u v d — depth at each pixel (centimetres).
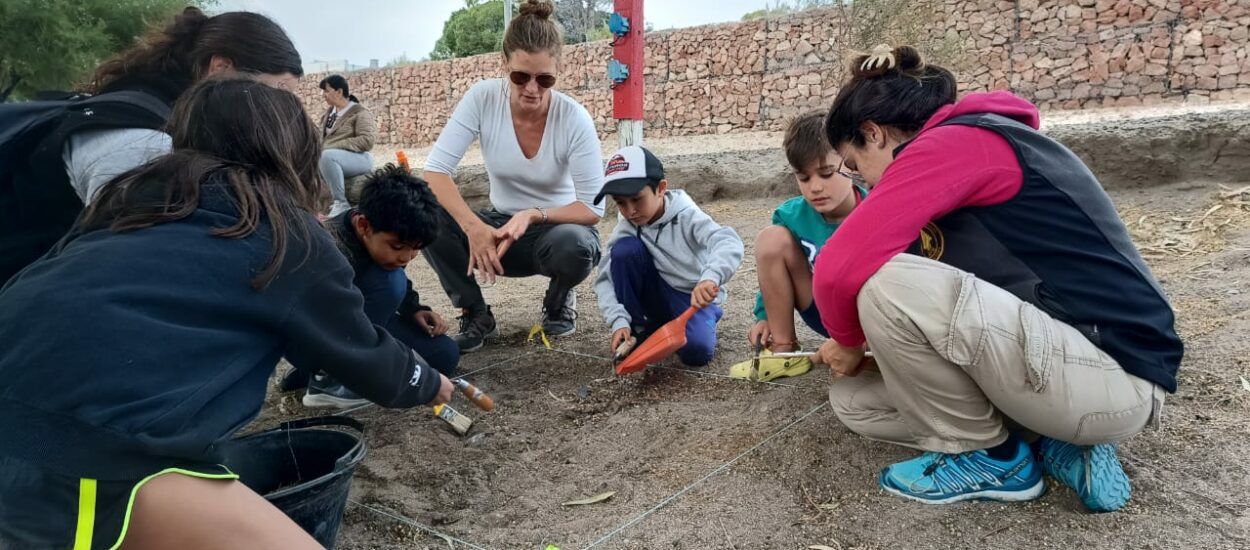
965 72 1008
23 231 203
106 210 146
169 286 135
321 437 213
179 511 130
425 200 268
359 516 218
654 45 1297
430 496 227
